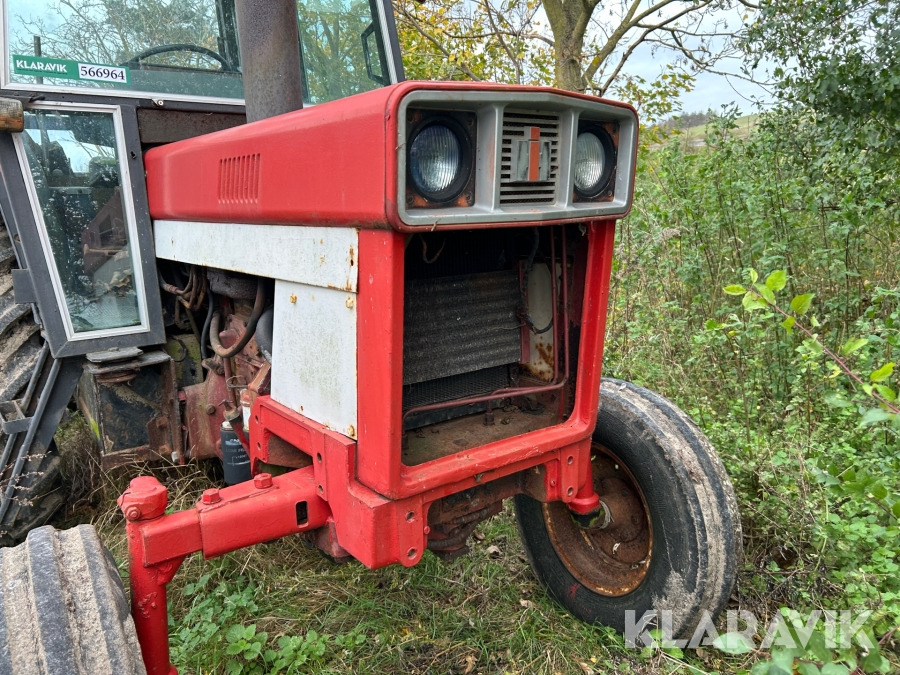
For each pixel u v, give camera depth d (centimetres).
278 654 230
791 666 149
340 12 321
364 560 178
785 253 438
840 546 240
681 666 221
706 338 364
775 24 435
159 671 183
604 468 256
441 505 204
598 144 193
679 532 221
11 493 290
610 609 244
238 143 205
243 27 229
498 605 263
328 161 167
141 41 279
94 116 267
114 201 277
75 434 372
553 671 229
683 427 232
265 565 283
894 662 197
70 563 165
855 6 397
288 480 198
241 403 248
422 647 242
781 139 473
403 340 181
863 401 279
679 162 539
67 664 144
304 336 193
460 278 211
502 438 210
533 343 233
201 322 308
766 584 252
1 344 296
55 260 268
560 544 263
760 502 272
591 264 208
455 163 164
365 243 165
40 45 255
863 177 413
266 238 202
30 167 260
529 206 177
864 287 438
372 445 174
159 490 179
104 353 278
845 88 406
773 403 354
